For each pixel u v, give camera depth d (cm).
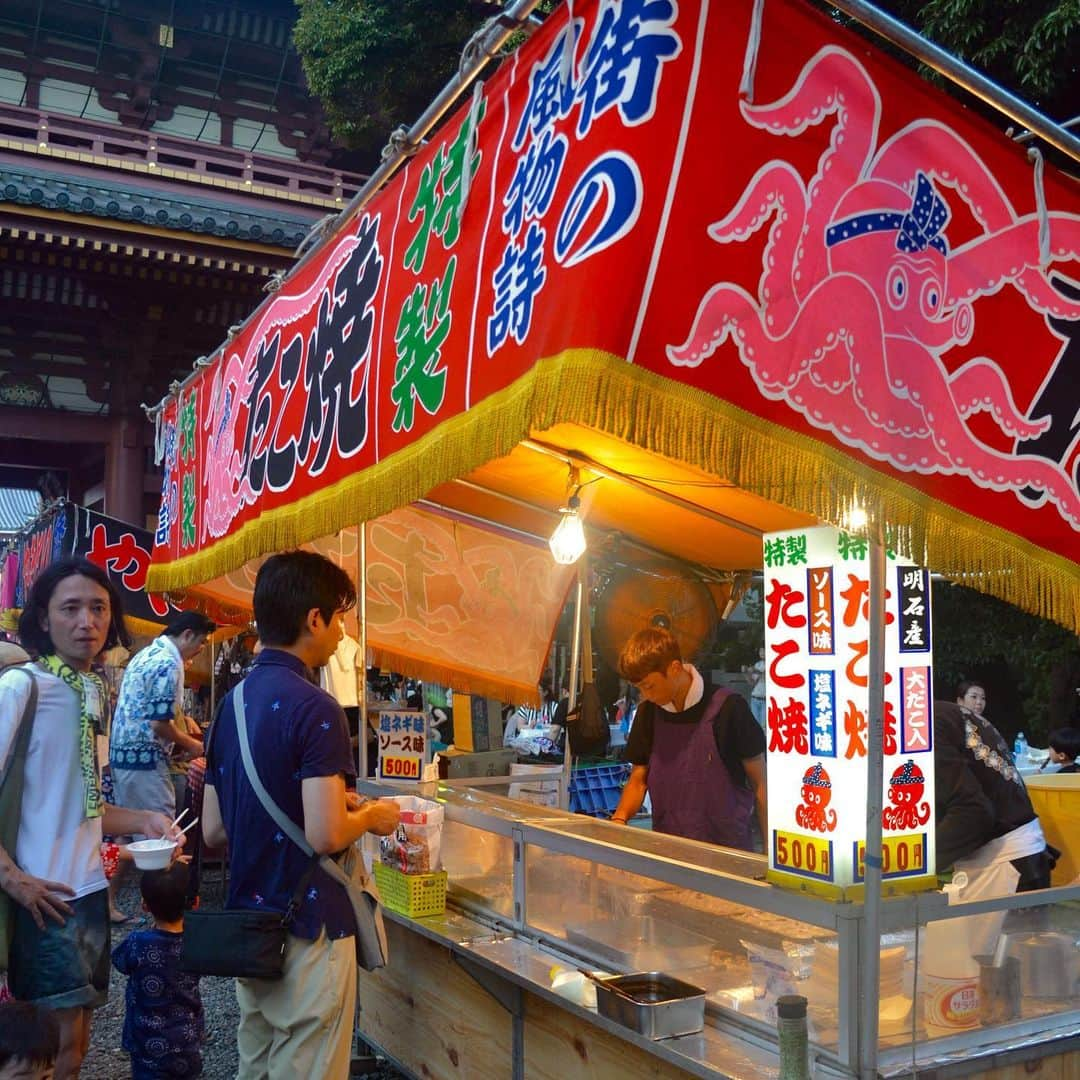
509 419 178
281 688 238
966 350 200
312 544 468
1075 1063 211
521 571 486
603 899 262
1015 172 216
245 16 1551
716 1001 224
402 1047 335
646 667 336
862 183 189
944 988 205
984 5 613
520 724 668
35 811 271
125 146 1346
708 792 335
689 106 168
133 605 798
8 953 269
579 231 171
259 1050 241
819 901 196
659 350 160
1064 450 212
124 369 1395
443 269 228
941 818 306
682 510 342
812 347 177
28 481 1984
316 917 230
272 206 1402
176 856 337
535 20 208
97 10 1475
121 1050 416
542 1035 258
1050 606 204
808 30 185
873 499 179
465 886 329
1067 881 354
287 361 332
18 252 1235
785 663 214
